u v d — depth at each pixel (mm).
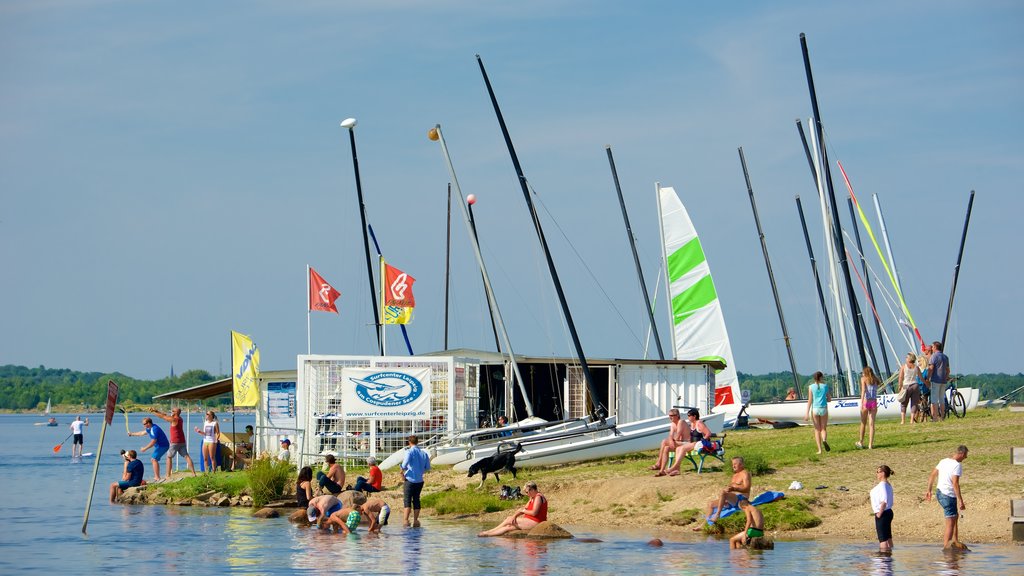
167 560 48906
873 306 129375
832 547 48594
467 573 44531
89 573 45906
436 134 91188
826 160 106875
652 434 74500
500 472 71125
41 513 67625
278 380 85250
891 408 101562
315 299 89188
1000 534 49750
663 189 121250
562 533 53469
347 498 60656
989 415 82188
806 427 89562
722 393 120000
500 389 90000
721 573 43125
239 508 69875
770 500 55156
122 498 75000
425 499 65188
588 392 86875
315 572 45281
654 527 56125
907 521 52344
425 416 79688
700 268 120500
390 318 96812
